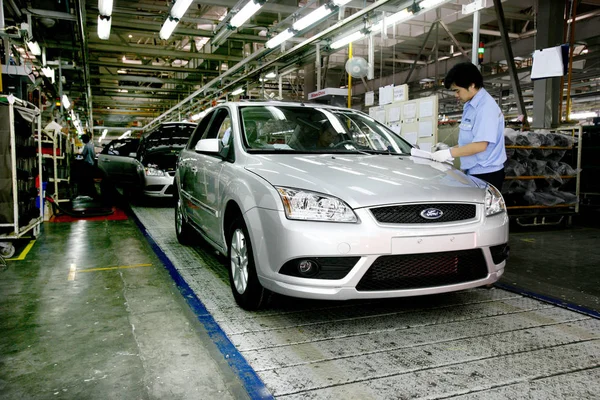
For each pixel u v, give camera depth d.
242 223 3.00
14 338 2.65
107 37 8.64
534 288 3.65
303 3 11.61
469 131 3.55
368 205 2.59
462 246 2.69
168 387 2.10
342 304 3.25
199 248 5.09
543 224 6.83
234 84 14.39
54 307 3.18
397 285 2.63
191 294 3.43
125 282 3.79
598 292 3.55
